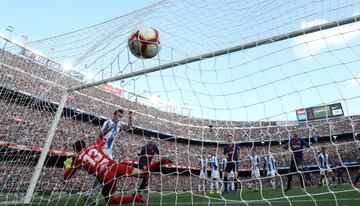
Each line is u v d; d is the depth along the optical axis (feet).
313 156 63.16
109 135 17.15
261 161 41.60
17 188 29.27
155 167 14.47
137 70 16.87
